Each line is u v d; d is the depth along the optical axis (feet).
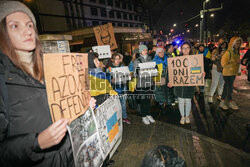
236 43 11.14
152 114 14.01
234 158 7.54
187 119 11.39
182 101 10.98
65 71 3.26
